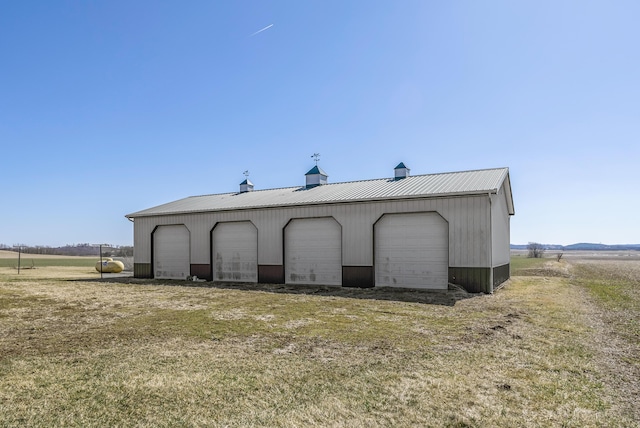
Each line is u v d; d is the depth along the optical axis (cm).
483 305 1139
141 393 482
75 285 1780
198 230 2042
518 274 2512
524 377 533
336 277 1670
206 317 973
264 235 1844
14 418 417
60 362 604
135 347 691
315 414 425
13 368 574
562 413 426
